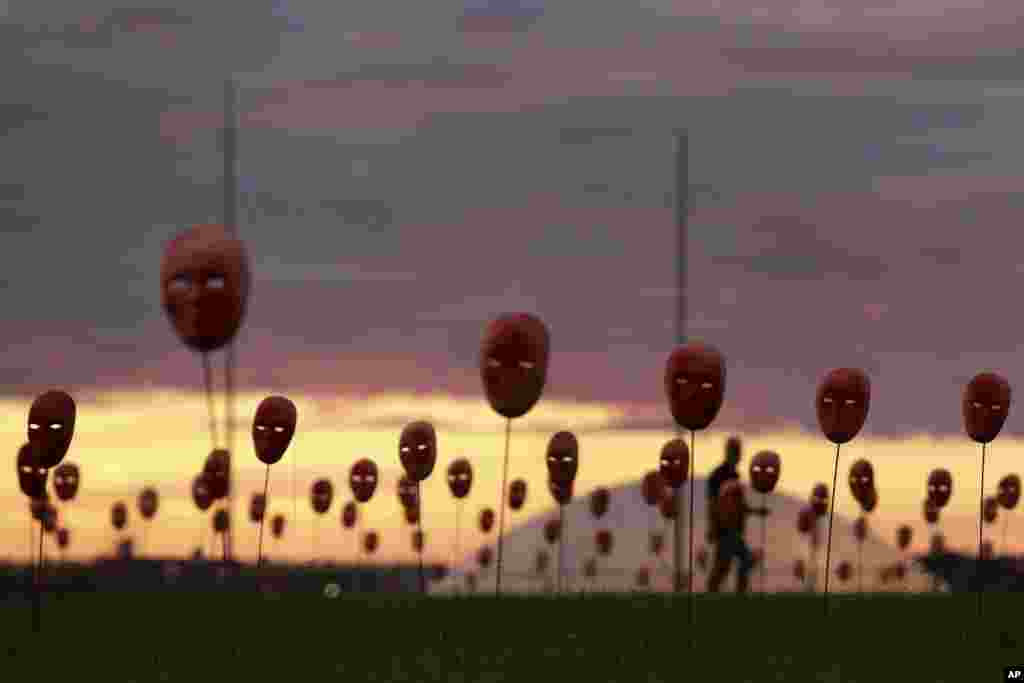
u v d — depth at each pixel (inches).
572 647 866.8
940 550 1701.5
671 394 891.4
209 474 1405.0
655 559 1918.1
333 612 1138.7
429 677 741.3
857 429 984.9
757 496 2059.5
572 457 1268.5
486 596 1348.4
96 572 1553.9
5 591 1414.9
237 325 738.8
